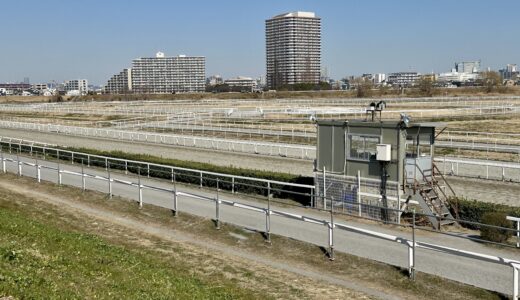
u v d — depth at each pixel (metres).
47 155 38.84
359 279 13.99
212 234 18.33
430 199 19.42
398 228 18.58
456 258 15.05
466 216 19.38
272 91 151.75
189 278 13.47
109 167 31.23
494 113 65.69
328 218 19.94
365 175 20.67
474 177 27.39
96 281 10.80
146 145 44.06
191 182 27.47
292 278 14.23
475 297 12.43
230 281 13.98
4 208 20.11
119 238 17.91
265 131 50.94
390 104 85.06
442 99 93.94
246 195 23.48
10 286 8.94
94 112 83.31
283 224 19.08
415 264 14.62
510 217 15.58
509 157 34.78
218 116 68.75
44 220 19.39
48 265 11.00
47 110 92.81
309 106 84.69
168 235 18.58
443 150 38.09
